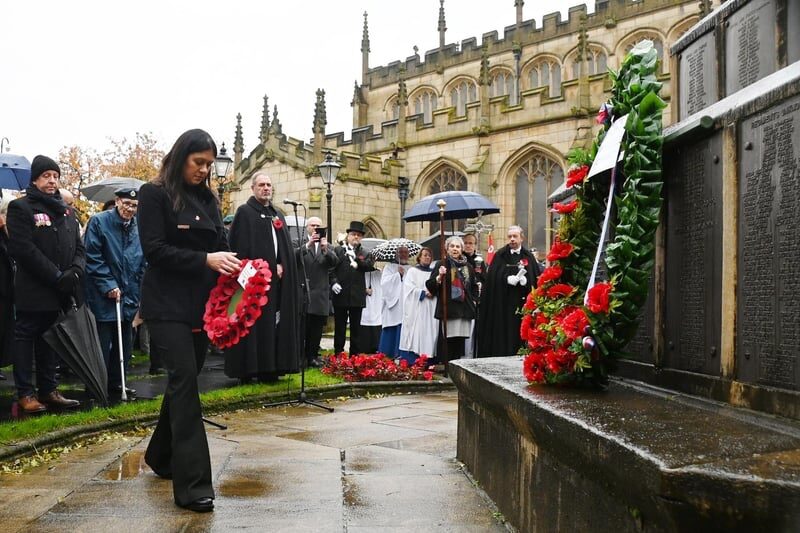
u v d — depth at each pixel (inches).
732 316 119.9
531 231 1171.9
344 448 213.8
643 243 134.2
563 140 1128.2
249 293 152.7
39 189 262.7
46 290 259.0
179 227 155.9
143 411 253.9
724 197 123.4
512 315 392.5
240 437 230.8
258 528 135.9
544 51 1619.1
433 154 1274.6
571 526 108.7
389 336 494.6
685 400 126.4
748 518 70.5
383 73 1947.6
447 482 172.6
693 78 186.2
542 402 120.7
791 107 107.7
